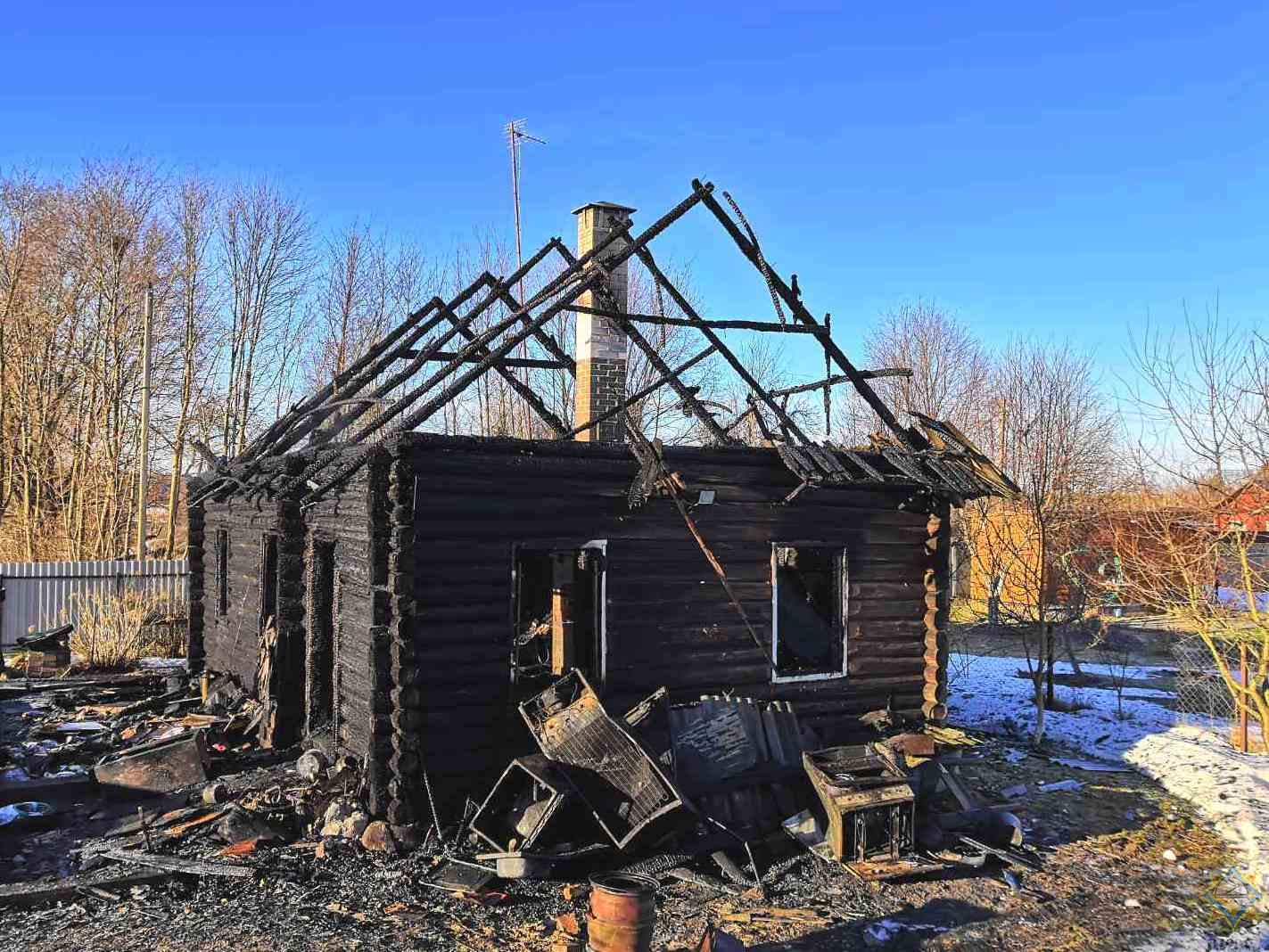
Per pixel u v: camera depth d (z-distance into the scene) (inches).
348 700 372.2
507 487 328.8
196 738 376.8
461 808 317.4
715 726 341.1
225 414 1336.1
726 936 242.8
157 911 257.6
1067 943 263.7
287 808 324.2
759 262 372.8
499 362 486.3
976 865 313.4
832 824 313.3
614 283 482.0
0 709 504.7
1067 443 653.3
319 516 417.7
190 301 1328.7
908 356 1296.8
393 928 249.6
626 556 348.5
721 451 364.8
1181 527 498.3
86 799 353.1
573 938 238.1
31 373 1202.0
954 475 394.6
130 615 657.0
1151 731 512.4
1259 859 323.0
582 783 294.0
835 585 397.1
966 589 1092.5
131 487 1282.0
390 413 325.1
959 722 542.0
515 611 331.9
